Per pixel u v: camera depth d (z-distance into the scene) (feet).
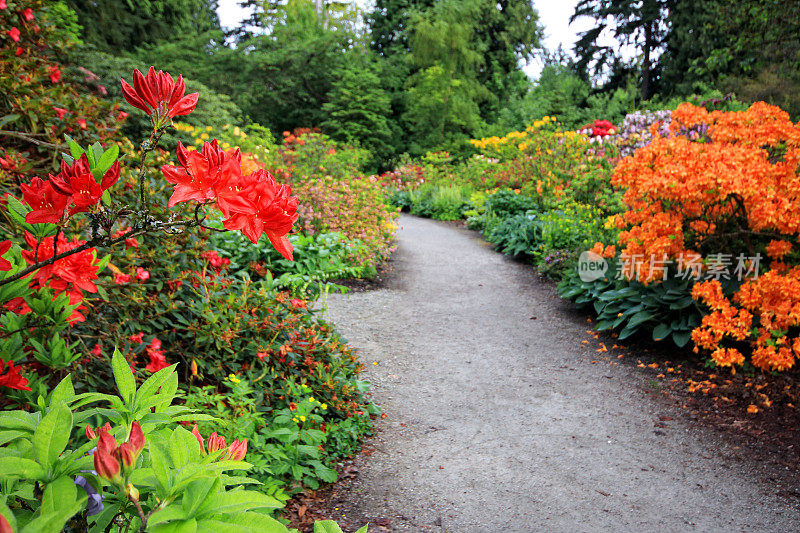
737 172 16.10
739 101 38.17
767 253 17.25
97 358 8.38
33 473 2.70
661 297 18.38
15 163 8.51
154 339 9.89
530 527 9.89
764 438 13.29
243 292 12.62
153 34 60.90
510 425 13.94
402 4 90.22
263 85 70.69
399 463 12.03
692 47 69.21
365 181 35.78
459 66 84.38
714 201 17.20
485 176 51.88
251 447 9.93
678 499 10.89
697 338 16.53
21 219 4.32
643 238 18.21
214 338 11.41
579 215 29.04
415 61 82.64
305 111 74.90
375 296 24.57
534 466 12.03
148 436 3.34
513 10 92.32
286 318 13.19
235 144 34.45
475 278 28.04
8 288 4.52
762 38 36.22
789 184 15.97
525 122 78.69
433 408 14.82
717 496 11.03
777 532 9.93
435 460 12.20
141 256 11.02
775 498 11.00
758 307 16.28
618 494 11.03
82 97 10.63
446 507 10.41
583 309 22.88
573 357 18.39
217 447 3.44
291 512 9.89
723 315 16.35
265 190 3.35
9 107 9.11
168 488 2.69
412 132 83.61
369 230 30.40
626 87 86.28
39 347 5.65
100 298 8.59
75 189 3.20
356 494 10.73
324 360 14.08
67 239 7.42
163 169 3.18
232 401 10.16
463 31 79.61
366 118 74.49
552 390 16.02
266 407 11.21
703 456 12.56
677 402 15.20
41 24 11.34
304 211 27.86
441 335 20.30
